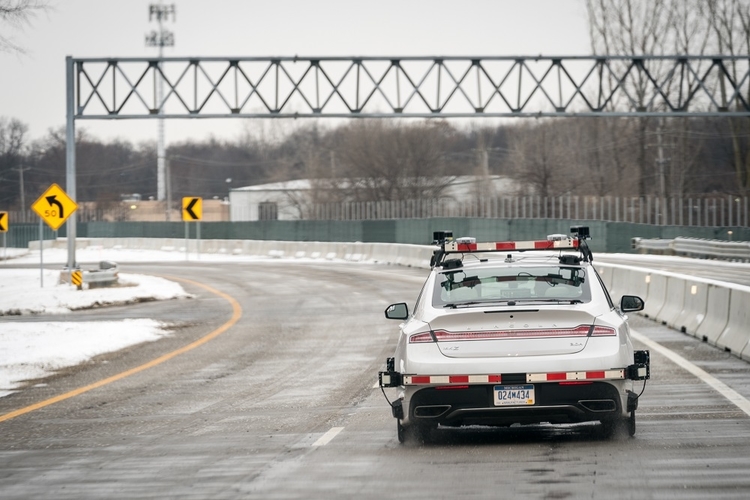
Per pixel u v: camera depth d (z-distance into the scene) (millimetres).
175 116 123938
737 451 28078
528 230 172000
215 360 57125
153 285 119688
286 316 82500
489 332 28594
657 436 30781
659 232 169750
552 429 32906
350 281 119500
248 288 116188
